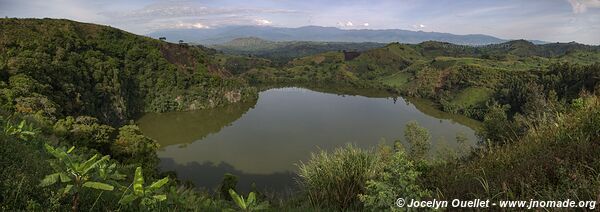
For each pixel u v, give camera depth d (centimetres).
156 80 10362
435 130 8112
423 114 10350
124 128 4219
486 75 12456
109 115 8075
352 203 535
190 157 5953
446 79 13800
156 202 316
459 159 723
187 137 7412
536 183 381
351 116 9881
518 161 475
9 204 282
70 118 3872
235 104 11538
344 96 14188
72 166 276
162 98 10119
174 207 348
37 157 465
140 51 10588
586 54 18100
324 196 566
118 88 8612
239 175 5066
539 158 443
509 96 9688
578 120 539
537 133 584
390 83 17375
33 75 5925
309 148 6575
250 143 6900
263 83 18200
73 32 9825
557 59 17825
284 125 8606
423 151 2850
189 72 11688
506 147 579
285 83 18438
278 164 5625
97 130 3850
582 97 715
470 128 8331
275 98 13312
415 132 3409
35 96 4928
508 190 382
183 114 9906
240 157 5981
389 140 7162
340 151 646
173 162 5672
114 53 10200
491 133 2606
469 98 11488
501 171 450
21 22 9262
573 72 8794
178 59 12244
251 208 332
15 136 549
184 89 10606
